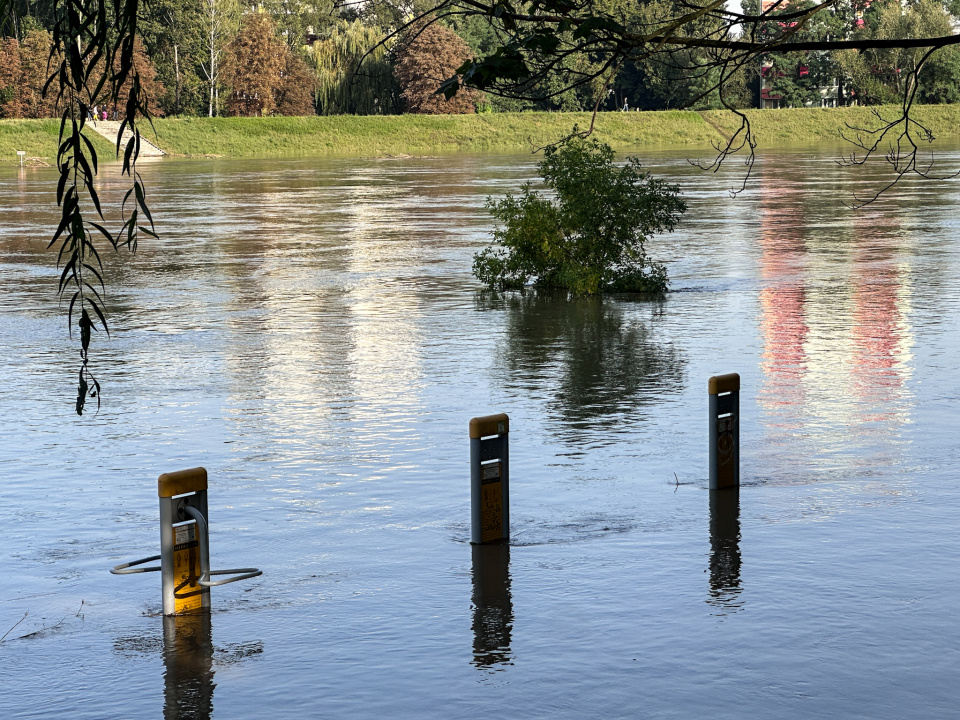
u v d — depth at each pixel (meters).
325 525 10.19
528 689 6.62
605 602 8.05
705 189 59.41
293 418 14.39
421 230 41.09
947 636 7.30
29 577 9.02
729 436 11.09
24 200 58.38
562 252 26.22
